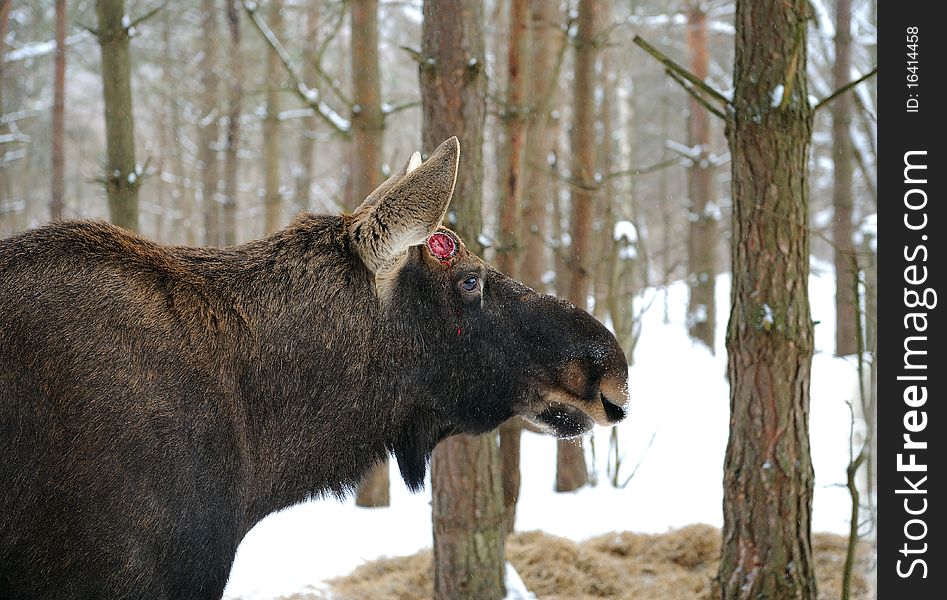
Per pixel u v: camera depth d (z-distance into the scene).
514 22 6.76
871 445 5.49
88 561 2.91
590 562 6.27
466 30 5.15
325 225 3.57
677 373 14.00
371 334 3.47
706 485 8.38
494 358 3.59
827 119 23.02
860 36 14.34
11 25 16.72
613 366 3.63
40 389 2.94
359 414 3.52
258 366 3.36
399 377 3.53
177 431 3.04
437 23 5.18
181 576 3.04
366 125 7.85
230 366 3.29
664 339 16.92
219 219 15.90
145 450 2.97
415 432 3.64
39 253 3.13
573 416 3.66
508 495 6.84
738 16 4.63
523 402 3.65
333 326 3.44
